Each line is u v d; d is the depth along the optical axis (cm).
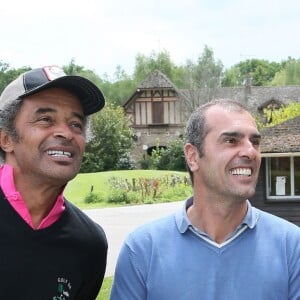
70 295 313
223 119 309
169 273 305
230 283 300
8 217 301
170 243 313
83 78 303
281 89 5684
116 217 2228
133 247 319
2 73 7138
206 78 5750
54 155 303
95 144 4391
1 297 294
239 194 301
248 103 5569
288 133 1605
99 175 3506
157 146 4881
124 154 4550
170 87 5188
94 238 330
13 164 315
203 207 314
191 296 300
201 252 306
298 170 1551
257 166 311
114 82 7856
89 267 327
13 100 304
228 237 308
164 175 3509
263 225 314
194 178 320
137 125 5241
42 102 302
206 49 5866
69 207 331
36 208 312
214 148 307
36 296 300
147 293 310
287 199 1548
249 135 308
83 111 320
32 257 302
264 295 298
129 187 3150
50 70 306
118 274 321
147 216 2252
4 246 297
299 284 303
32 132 301
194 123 319
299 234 315
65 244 314
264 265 302
